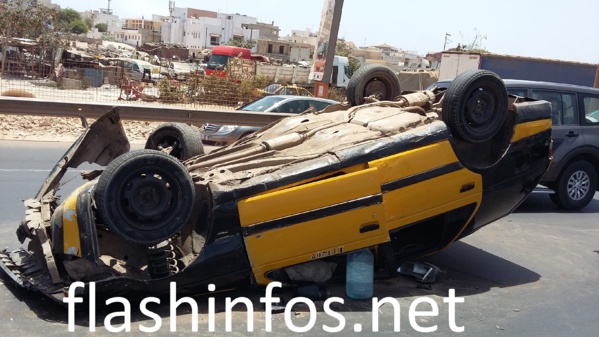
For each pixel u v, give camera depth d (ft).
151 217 17.65
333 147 20.31
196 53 265.13
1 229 26.13
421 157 20.47
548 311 20.58
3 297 19.11
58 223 17.72
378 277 21.75
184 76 83.20
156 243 17.85
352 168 19.54
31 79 93.20
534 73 107.24
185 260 18.85
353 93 26.61
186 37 405.39
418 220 20.65
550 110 23.68
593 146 35.37
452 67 109.60
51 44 123.44
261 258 18.66
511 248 27.71
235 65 86.53
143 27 502.38
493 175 22.04
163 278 17.98
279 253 18.78
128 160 17.42
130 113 45.42
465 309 20.31
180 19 428.56
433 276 22.33
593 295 22.33
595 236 30.63
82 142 22.33
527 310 20.54
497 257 26.25
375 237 19.81
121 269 18.26
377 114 23.02
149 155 17.60
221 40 395.75
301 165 19.25
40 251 19.69
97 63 120.16
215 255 18.28
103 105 45.11
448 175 20.94
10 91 66.13
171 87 73.15
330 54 71.56
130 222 17.52
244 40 349.41
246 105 57.62
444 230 21.77
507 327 19.11
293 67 117.91
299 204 18.76
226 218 18.29
